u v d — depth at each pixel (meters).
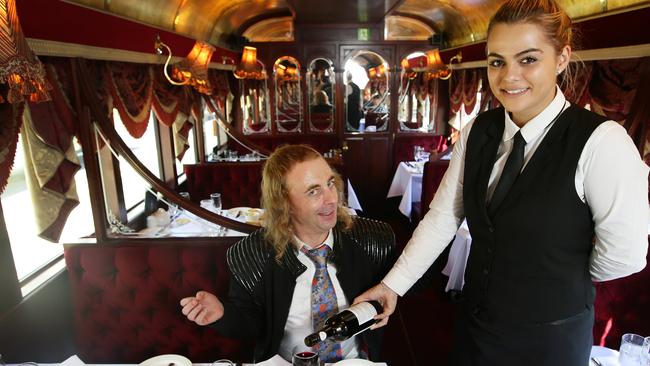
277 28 6.30
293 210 1.47
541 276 1.11
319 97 6.46
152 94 3.60
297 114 6.54
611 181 0.96
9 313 1.93
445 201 1.38
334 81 6.38
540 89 0.98
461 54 5.72
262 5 5.43
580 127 1.02
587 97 3.38
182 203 2.38
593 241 1.09
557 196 1.04
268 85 6.43
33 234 2.66
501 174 1.13
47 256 2.44
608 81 3.17
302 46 6.26
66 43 2.26
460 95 6.02
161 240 2.26
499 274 1.17
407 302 3.73
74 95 2.19
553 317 1.14
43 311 2.16
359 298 1.47
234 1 4.91
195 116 4.66
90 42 2.54
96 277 2.20
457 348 1.41
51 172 2.11
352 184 6.81
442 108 6.61
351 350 1.67
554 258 1.08
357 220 1.72
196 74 3.56
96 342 2.32
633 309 2.22
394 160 6.66
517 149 1.10
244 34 6.36
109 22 2.78
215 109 4.99
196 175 4.54
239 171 4.51
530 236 1.08
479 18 5.02
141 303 2.23
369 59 6.32
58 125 2.11
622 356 1.56
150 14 3.56
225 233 3.05
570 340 1.16
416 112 6.57
